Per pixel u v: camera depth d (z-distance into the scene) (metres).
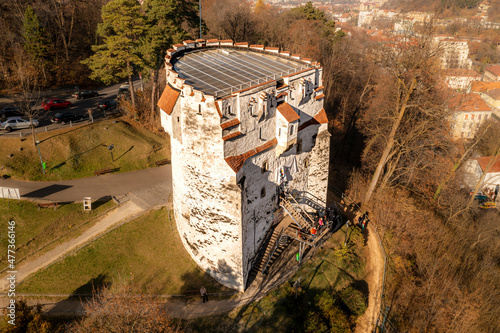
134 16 52.53
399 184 54.41
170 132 34.84
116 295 30.23
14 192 41.66
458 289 40.81
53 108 59.19
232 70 36.56
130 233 39.81
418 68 44.03
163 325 28.38
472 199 54.19
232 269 34.19
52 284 34.53
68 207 42.44
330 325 34.00
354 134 70.25
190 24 61.47
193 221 35.19
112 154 51.94
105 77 54.34
